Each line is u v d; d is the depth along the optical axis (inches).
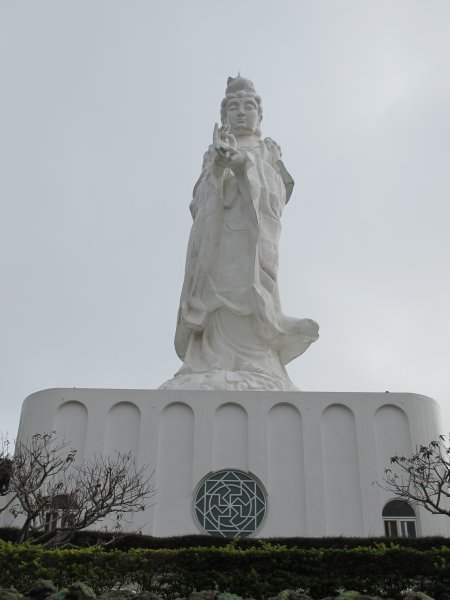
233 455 1025.5
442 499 1010.7
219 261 1280.8
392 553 657.0
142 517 978.1
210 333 1247.5
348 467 1024.9
